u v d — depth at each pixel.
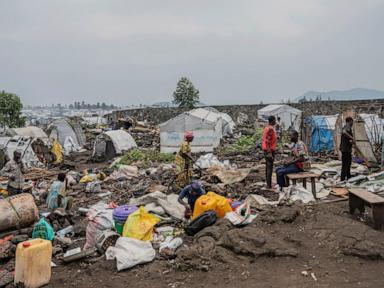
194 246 6.21
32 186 12.89
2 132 25.11
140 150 21.36
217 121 23.48
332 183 10.41
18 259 5.55
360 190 7.56
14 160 10.40
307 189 9.53
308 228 6.71
